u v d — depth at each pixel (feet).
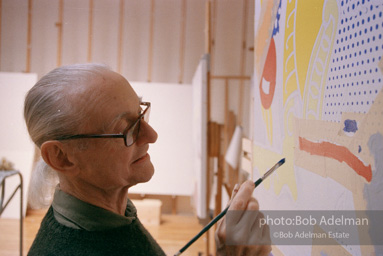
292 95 2.40
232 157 10.94
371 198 1.50
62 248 1.77
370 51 1.48
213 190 9.34
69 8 13.11
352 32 1.63
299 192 2.29
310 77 2.10
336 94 1.78
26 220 12.31
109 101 1.80
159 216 12.35
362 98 1.55
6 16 13.23
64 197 1.92
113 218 1.89
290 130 2.44
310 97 2.10
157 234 11.39
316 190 2.04
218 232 2.02
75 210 1.86
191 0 13.29
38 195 2.23
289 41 2.46
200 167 7.70
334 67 1.80
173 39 13.51
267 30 3.03
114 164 1.85
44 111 1.80
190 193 13.04
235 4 13.16
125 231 1.91
